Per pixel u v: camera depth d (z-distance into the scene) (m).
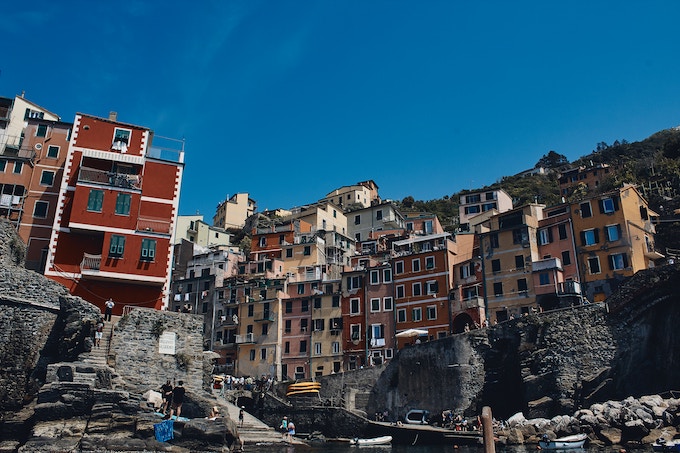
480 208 104.94
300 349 81.81
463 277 72.44
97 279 47.44
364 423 55.72
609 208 61.97
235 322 87.06
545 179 153.00
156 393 38.31
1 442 33.62
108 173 49.59
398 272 78.00
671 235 67.75
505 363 55.72
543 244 67.00
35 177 53.09
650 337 47.09
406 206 150.12
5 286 38.41
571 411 47.81
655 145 147.75
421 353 59.84
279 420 61.56
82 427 32.38
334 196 144.00
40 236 51.56
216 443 32.34
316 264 93.31
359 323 78.81
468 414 54.72
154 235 49.38
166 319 44.34
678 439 36.09
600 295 60.19
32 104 64.44
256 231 102.06
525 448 40.22
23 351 37.97
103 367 36.94
